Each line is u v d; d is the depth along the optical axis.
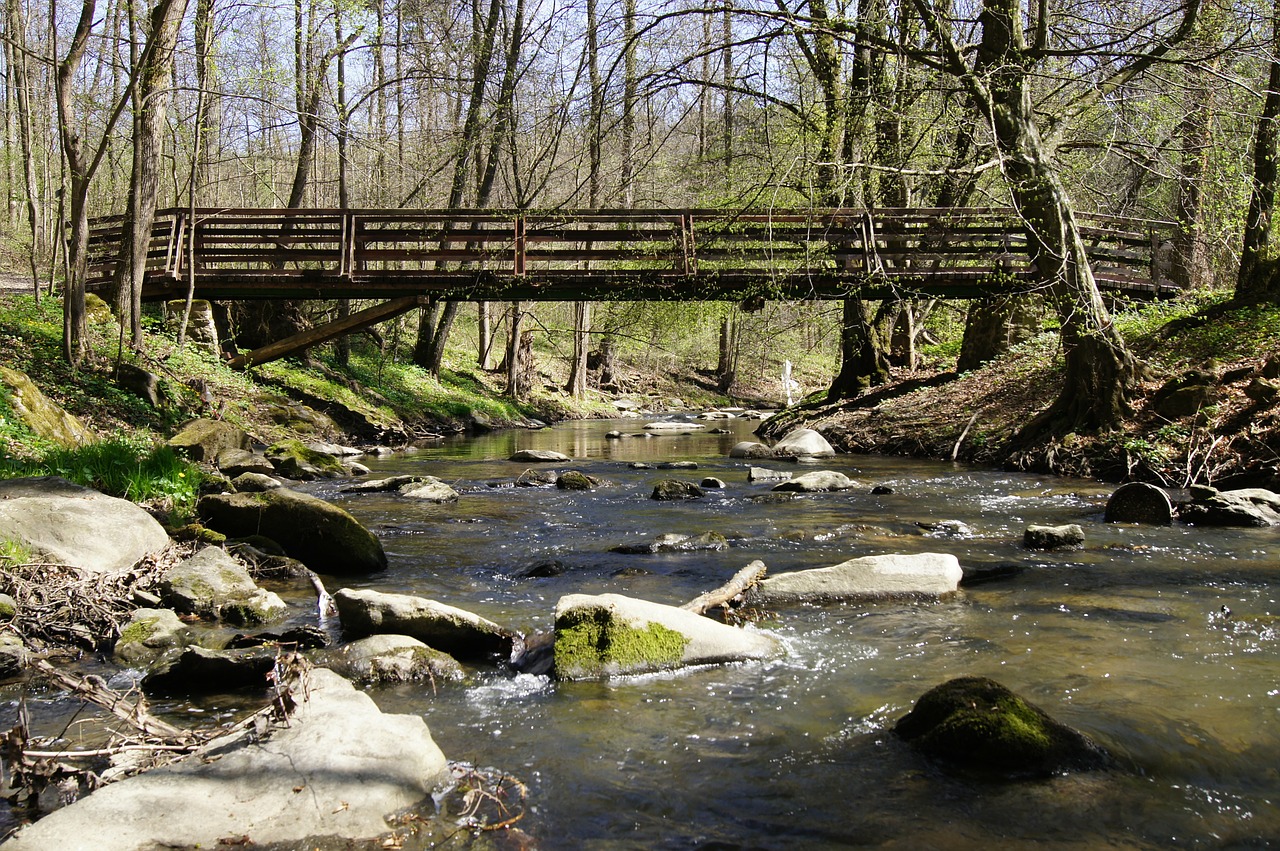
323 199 37.28
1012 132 12.21
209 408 16.47
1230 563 6.98
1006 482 12.05
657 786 3.46
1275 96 13.04
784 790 3.41
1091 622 5.48
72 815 2.89
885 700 4.29
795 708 4.22
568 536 8.65
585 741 3.88
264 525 7.50
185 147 21.06
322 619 5.81
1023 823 3.14
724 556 7.58
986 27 12.59
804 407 22.44
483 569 7.27
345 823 3.07
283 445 14.43
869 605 6.00
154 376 15.80
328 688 3.96
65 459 8.78
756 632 5.36
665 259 17.27
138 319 16.56
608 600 4.98
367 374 25.17
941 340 29.08
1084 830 3.09
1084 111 12.67
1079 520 9.09
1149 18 12.09
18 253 30.86
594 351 41.38
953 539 8.16
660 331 26.19
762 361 43.72
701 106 15.94
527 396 32.94
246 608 5.80
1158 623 5.43
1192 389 11.84
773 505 10.50
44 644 5.23
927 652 4.98
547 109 15.02
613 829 3.14
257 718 3.61
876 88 13.95
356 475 14.06
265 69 17.16
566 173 21.23
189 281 17.14
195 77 21.20
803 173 13.45
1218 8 11.77
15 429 10.09
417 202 28.19
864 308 21.62
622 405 38.06
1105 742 3.73
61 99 14.27
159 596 6.00
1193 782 3.42
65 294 15.00
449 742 3.88
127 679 4.72
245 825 2.99
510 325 33.44
